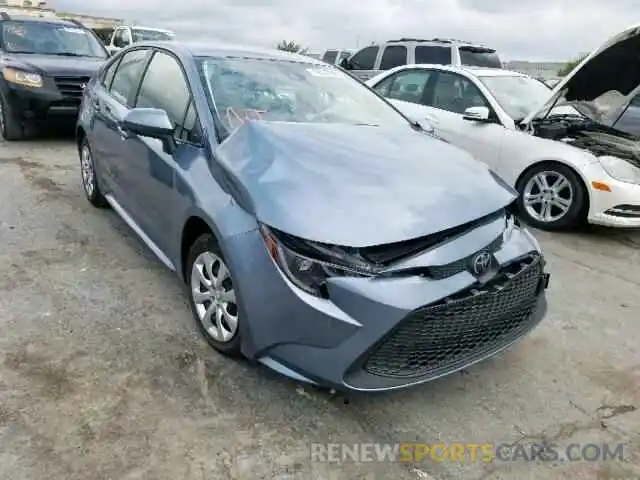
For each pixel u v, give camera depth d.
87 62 8.83
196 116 3.50
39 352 3.14
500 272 2.83
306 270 2.56
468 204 2.87
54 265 4.25
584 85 5.80
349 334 2.49
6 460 2.37
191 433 2.61
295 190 2.75
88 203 5.71
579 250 5.49
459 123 6.63
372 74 12.38
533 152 5.93
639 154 5.72
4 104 8.20
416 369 2.66
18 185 6.19
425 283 2.55
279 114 3.70
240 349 3.01
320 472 2.45
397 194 2.82
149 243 4.03
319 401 2.90
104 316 3.57
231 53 4.13
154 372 3.04
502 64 12.49
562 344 3.64
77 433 2.55
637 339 3.76
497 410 2.93
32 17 9.55
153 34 16.70
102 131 4.83
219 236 2.88
